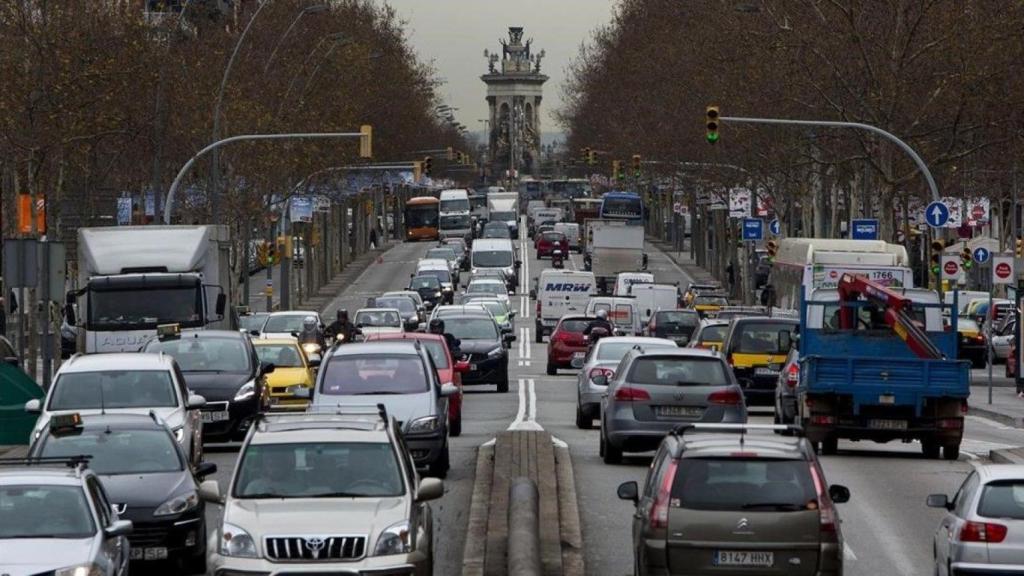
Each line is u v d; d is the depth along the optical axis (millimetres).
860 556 36969
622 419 51562
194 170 139000
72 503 29406
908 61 111438
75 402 48438
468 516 42531
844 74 118312
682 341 96250
